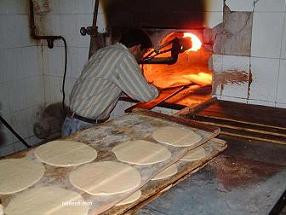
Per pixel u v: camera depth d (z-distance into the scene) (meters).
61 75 3.68
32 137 3.87
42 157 1.73
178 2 2.80
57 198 1.40
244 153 1.84
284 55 2.46
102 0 3.15
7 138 3.62
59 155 1.75
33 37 3.65
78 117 2.69
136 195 1.44
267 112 2.44
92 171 1.59
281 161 1.76
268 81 2.56
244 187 1.54
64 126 2.79
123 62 2.50
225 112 2.44
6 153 3.64
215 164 1.74
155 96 2.57
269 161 1.76
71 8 3.36
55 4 3.45
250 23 2.53
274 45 2.48
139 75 2.50
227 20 2.61
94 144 1.88
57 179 1.54
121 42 2.86
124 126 2.09
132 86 2.50
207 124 2.12
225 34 2.65
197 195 1.49
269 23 2.46
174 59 2.78
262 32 2.50
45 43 3.66
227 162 1.76
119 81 2.53
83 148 1.82
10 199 1.41
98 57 2.63
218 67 2.75
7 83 3.50
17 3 3.45
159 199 1.46
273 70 2.53
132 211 1.37
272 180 1.59
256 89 2.63
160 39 2.97
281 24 2.42
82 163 1.68
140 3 2.98
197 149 1.83
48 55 3.69
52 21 3.52
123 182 1.50
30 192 1.45
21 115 3.71
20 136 3.74
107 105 2.68
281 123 2.19
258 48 2.54
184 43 2.76
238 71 2.67
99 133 2.00
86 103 2.63
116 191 1.43
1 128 3.54
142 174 1.57
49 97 3.86
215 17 2.66
